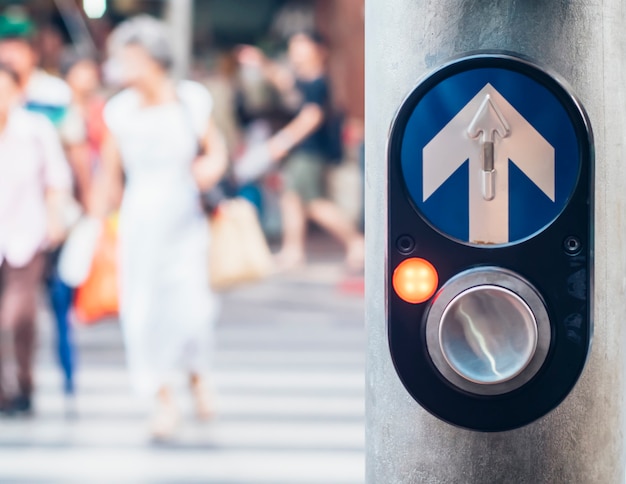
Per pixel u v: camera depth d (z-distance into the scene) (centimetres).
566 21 210
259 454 662
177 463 645
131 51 688
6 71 747
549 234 207
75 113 809
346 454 663
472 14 211
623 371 215
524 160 207
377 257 219
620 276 214
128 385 852
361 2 1891
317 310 1170
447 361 206
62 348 798
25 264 754
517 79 207
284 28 1969
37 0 1451
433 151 208
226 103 1383
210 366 904
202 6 2075
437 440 213
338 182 1388
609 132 212
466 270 207
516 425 207
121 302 704
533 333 205
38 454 666
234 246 725
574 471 211
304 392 820
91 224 757
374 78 219
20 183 751
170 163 690
